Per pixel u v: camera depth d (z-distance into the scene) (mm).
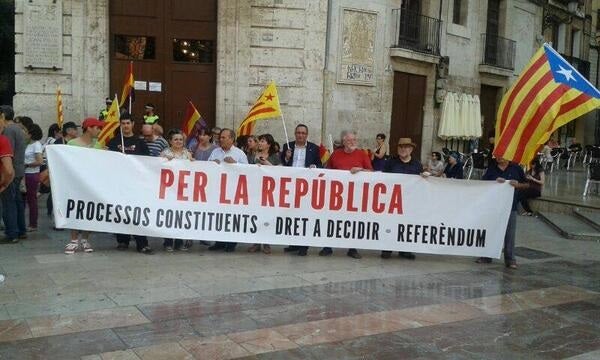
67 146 7363
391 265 7676
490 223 7953
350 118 15414
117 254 7562
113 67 14055
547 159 20406
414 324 5391
